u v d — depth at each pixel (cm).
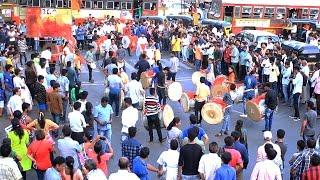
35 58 1967
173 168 1066
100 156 1060
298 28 3947
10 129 1161
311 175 980
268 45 2723
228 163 972
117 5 4388
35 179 1288
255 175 985
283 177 1366
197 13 4425
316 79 1994
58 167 959
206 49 2673
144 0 4600
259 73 2238
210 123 1709
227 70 2503
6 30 2902
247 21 3972
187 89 2364
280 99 2214
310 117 1405
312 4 4066
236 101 1939
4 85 1811
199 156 1043
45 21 2816
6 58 2000
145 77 2045
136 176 931
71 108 1850
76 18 4012
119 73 1909
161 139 1600
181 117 1917
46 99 1590
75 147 1086
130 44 3297
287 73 2091
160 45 3478
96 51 2855
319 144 1315
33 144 1104
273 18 4012
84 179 995
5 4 3775
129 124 1396
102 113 1389
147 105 1567
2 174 977
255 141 1667
